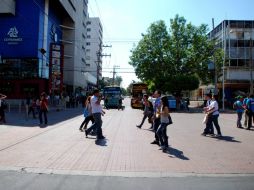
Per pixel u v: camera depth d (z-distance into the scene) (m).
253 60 53.72
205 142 12.38
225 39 54.00
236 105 18.75
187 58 49.53
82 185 6.38
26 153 9.52
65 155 9.28
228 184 6.60
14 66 47.41
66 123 19.00
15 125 17.56
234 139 13.32
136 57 50.28
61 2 53.81
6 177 6.91
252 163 8.59
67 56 65.19
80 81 76.31
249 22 54.28
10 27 48.00
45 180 6.70
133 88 42.53
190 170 7.72
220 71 50.22
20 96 46.19
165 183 6.61
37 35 47.91
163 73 49.66
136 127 17.27
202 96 70.31
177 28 50.12
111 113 30.62
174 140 12.83
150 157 9.20
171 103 37.94
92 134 13.98
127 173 7.35
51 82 42.03
